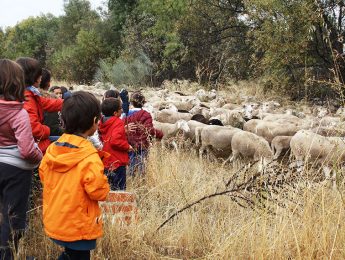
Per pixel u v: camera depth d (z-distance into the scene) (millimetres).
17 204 3715
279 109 13461
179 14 23156
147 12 26016
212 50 22484
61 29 38625
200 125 9203
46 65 36750
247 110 11547
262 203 4176
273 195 4434
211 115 11352
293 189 4363
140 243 4344
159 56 24609
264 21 16312
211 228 4613
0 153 3658
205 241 4516
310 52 15789
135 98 6684
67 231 3398
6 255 3670
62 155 3398
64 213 3391
